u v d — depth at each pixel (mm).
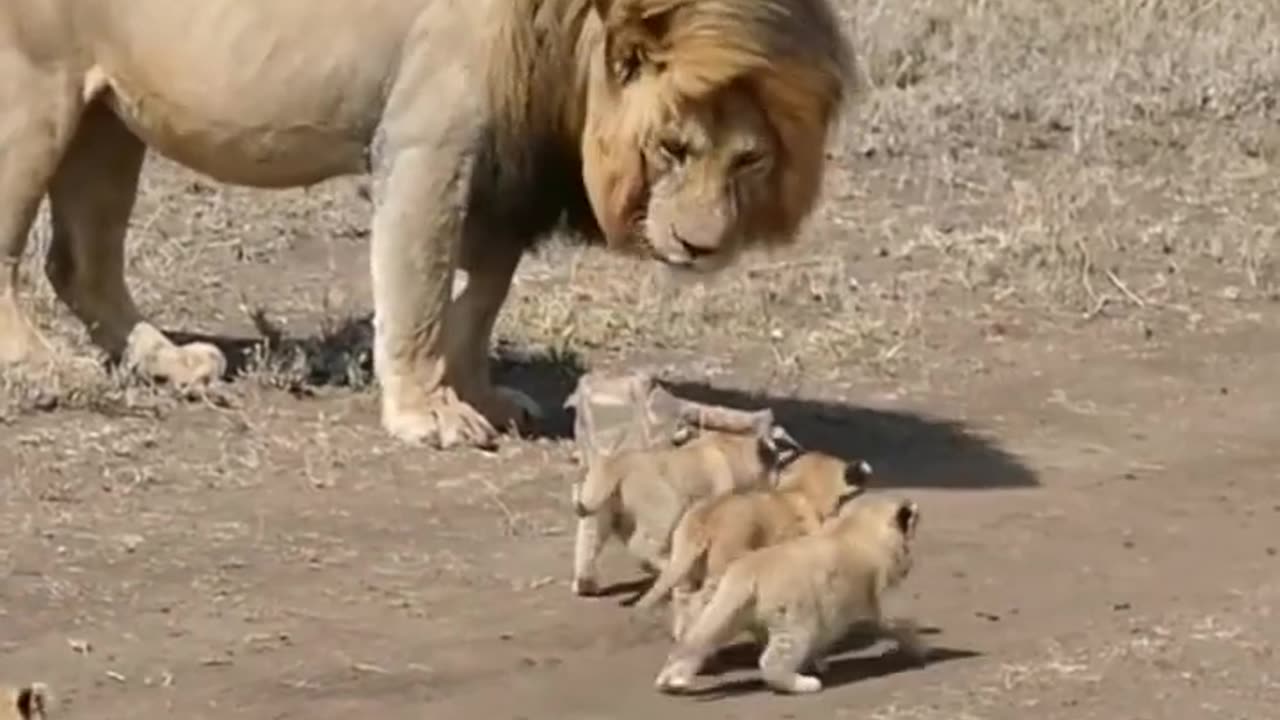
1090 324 16641
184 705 10375
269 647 10977
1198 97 21688
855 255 17828
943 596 11695
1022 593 11766
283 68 13633
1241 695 10414
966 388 15273
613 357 15695
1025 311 16797
